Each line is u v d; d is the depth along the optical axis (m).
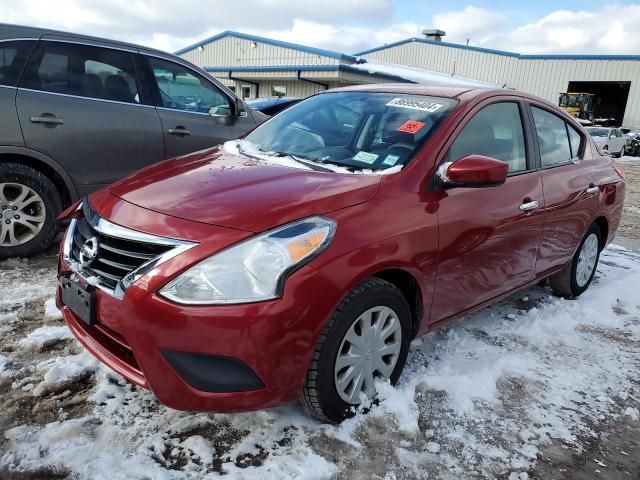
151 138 4.78
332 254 2.24
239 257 2.12
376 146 3.00
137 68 4.76
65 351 2.99
